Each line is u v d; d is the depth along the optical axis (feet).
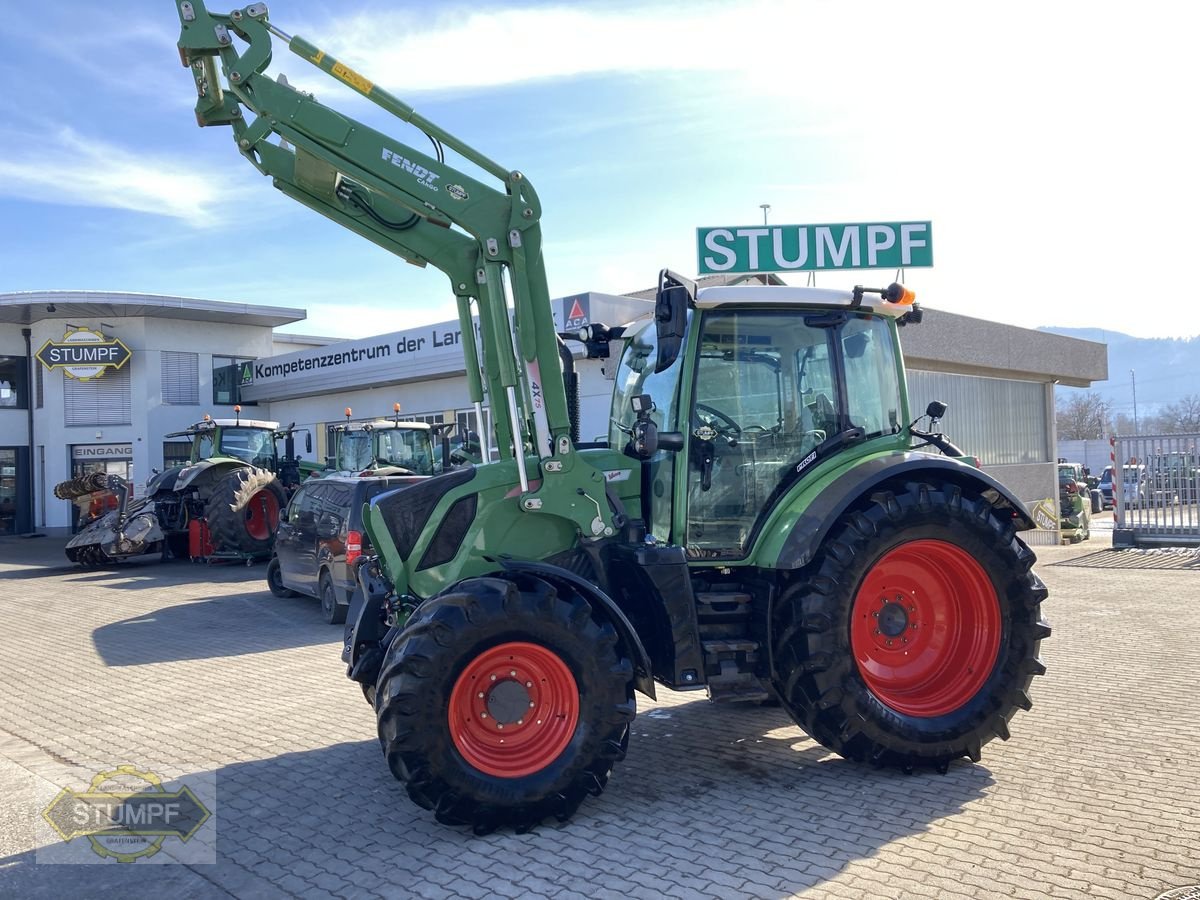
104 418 91.20
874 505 15.99
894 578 16.83
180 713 21.26
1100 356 70.59
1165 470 50.80
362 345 74.74
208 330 94.58
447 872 12.43
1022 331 62.08
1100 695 20.66
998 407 62.28
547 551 16.06
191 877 12.62
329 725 19.88
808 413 17.25
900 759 15.71
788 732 18.58
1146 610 31.91
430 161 15.15
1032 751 16.92
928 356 53.62
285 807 15.07
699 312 16.74
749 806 14.52
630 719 14.19
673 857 12.68
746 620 16.51
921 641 17.03
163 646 29.55
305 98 14.88
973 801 14.52
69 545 54.24
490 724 13.98
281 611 35.88
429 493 15.87
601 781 14.07
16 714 21.62
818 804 14.55
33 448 94.79
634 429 16.60
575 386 19.94
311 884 12.25
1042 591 16.76
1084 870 11.91
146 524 52.21
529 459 16.01
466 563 15.57
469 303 17.22
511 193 15.34
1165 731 17.89
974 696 16.31
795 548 15.39
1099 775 15.53
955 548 16.37
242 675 25.03
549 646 13.91
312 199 16.26
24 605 39.83
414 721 13.20
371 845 13.43
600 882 11.98
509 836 13.57
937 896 11.33
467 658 13.53
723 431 16.79
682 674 15.17
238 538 49.65
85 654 28.63
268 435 58.13
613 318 51.16
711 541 16.49
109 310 88.28
